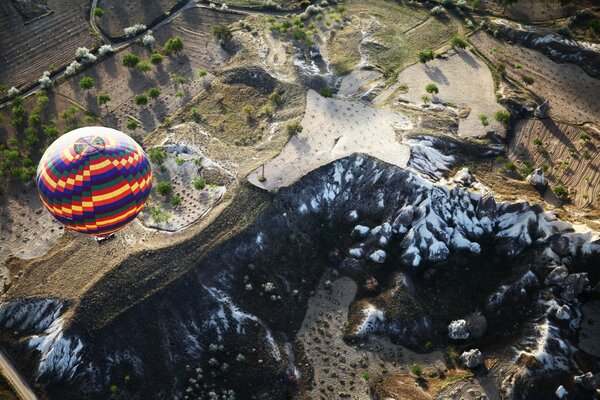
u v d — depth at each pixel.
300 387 79.25
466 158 104.00
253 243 89.69
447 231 91.62
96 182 72.81
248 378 79.25
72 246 88.94
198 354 80.69
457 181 96.25
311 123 105.31
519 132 110.38
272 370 79.88
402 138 102.31
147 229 90.50
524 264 88.44
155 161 101.44
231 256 87.94
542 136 109.81
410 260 89.38
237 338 82.25
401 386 77.81
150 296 82.19
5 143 107.56
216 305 83.81
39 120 110.56
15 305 82.62
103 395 76.69
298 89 113.25
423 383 78.06
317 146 100.62
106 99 113.00
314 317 86.12
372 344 82.81
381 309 84.94
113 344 78.94
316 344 83.31
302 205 94.75
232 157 100.75
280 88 114.38
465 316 85.25
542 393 75.12
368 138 101.94
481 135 107.44
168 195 96.25
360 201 96.25
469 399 74.94
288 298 87.50
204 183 96.56
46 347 78.81
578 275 84.69
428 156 99.50
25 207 97.88
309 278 90.00
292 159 98.56
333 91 115.12
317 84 114.69
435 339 83.06
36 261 87.81
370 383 78.81
